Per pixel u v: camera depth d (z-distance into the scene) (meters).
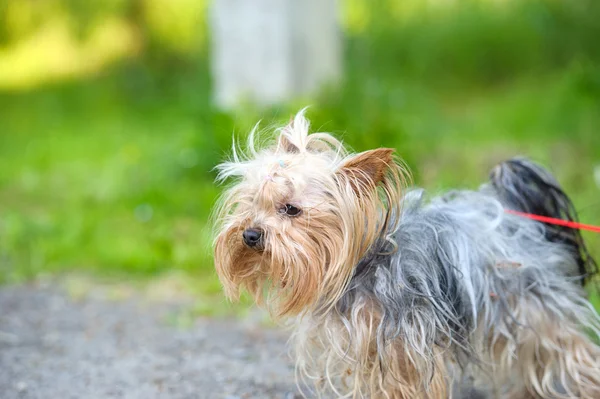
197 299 7.77
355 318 4.54
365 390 4.72
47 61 22.22
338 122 9.70
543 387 4.88
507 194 5.18
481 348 4.77
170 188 10.67
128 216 10.13
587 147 11.48
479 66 17.66
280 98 10.96
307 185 4.43
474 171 10.71
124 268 8.62
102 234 9.51
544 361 4.85
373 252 4.60
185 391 5.60
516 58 17.56
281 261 4.40
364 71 15.35
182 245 8.96
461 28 18.22
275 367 6.02
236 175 5.04
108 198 10.81
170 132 14.86
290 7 11.05
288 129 4.76
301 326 4.76
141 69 20.08
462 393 5.41
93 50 21.83
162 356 6.32
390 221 4.52
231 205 4.68
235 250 4.60
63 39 22.23
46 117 17.72
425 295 4.48
